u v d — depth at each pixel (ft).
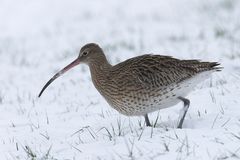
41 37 93.45
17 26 100.73
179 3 109.50
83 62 42.06
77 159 34.22
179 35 81.66
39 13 106.52
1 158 36.58
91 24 100.22
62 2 112.27
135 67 39.09
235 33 76.18
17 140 40.40
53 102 52.06
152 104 38.70
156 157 32.60
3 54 82.58
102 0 114.83
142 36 85.10
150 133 37.01
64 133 41.24
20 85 61.93
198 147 33.22
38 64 74.18
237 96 44.52
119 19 102.32
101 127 41.14
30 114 48.01
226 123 37.81
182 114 39.04
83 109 47.75
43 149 37.47
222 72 54.29
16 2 109.29
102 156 33.91
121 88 39.04
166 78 38.40
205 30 82.53
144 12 105.91
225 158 31.58
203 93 46.73
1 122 45.78
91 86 57.36
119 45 79.51
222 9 98.22
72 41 88.07
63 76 64.54
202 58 63.05
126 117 43.37
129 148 34.35
